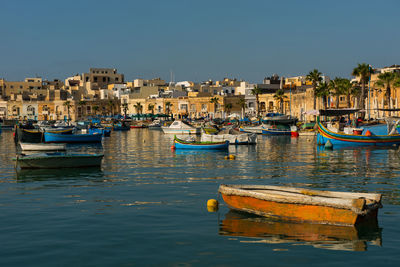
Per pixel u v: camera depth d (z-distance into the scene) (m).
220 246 12.17
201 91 165.38
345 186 21.89
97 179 24.83
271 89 142.38
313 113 76.12
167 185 22.50
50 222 14.89
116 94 176.25
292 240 12.59
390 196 18.89
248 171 28.25
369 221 14.16
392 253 11.48
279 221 14.59
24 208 17.11
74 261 11.12
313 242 12.39
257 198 14.96
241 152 43.66
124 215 15.80
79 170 28.94
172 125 89.25
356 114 73.94
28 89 176.00
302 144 55.06
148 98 159.25
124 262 11.02
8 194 20.20
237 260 11.10
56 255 11.56
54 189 21.53
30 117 165.50
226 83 182.12
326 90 89.62
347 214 13.34
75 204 17.81
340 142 49.84
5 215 15.95
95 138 64.00
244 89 157.75
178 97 150.75
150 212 16.23
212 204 16.91
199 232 13.53
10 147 55.56
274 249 11.88
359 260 11.03
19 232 13.70
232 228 13.90
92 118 145.00
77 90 179.00
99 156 30.55
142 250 11.90
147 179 24.77
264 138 70.62
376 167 29.58
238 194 15.51
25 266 10.81
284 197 14.30
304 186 22.08
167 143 60.66
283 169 29.19
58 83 188.00
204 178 25.09
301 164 32.09
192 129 87.38
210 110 144.88
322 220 13.85
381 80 75.38
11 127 124.31
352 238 12.66
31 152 44.25
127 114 168.75
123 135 87.56
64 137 63.09
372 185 22.06
